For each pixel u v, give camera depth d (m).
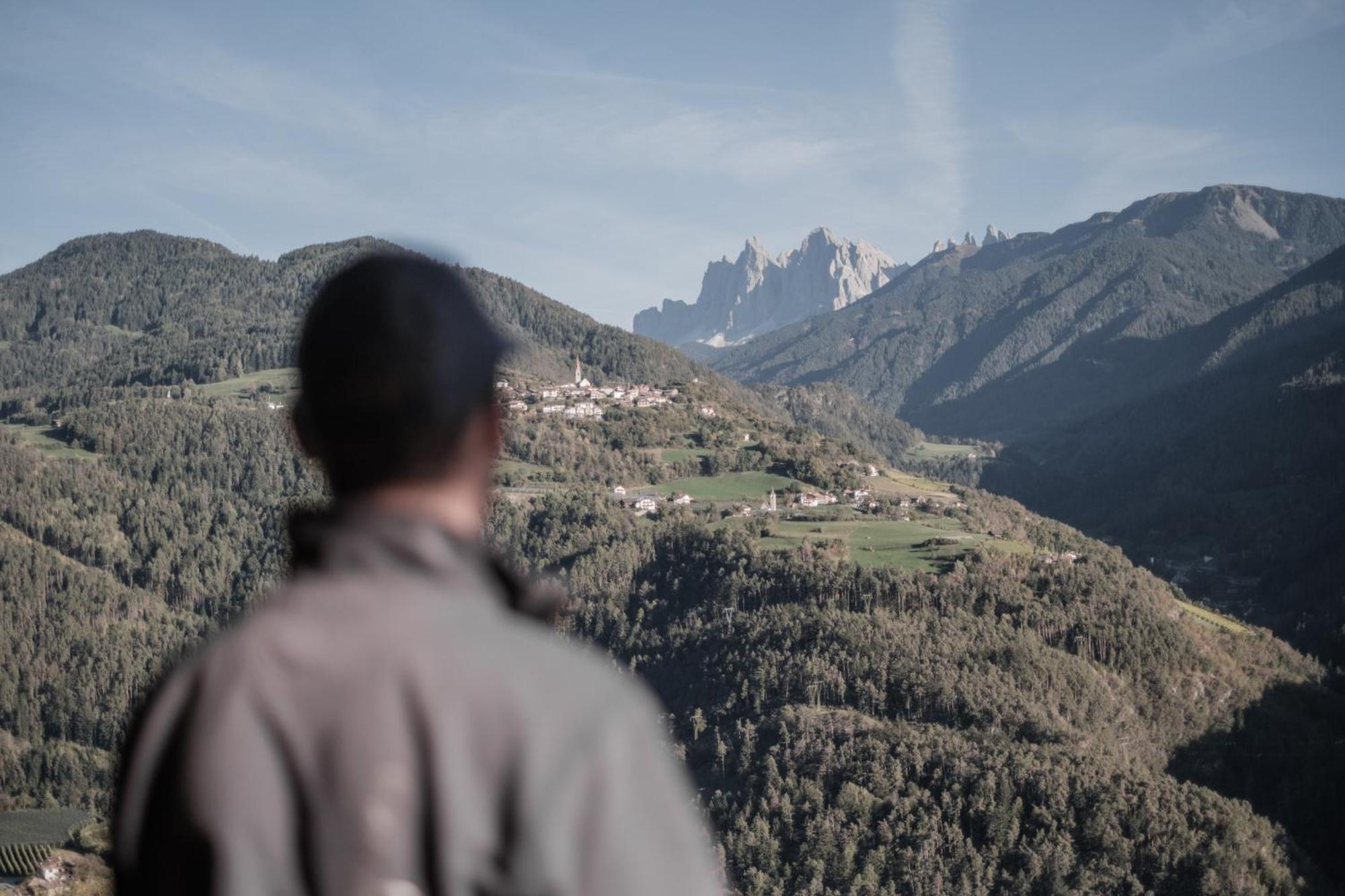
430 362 2.21
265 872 1.96
